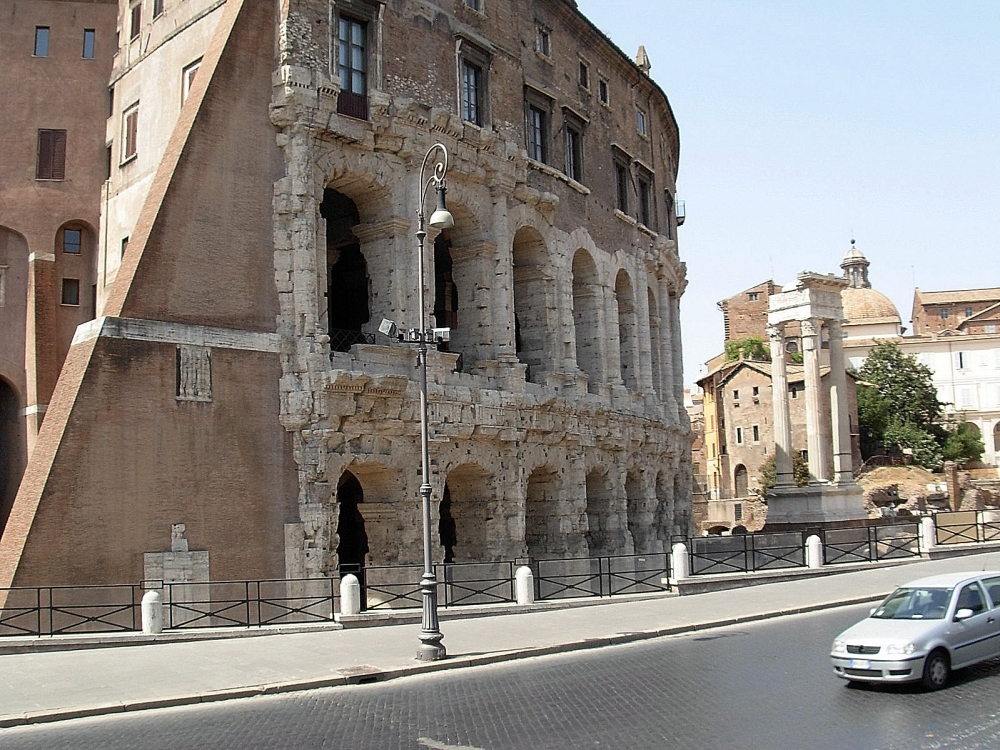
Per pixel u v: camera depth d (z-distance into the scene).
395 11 47.34
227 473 39.19
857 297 170.62
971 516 70.12
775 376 81.44
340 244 53.62
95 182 52.28
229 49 41.47
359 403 42.34
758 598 43.66
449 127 48.56
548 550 54.09
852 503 77.56
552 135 58.53
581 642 32.53
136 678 26.55
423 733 20.89
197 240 39.66
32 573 34.06
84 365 36.50
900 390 129.88
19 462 49.84
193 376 38.78
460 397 46.78
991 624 24.81
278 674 27.11
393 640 33.00
